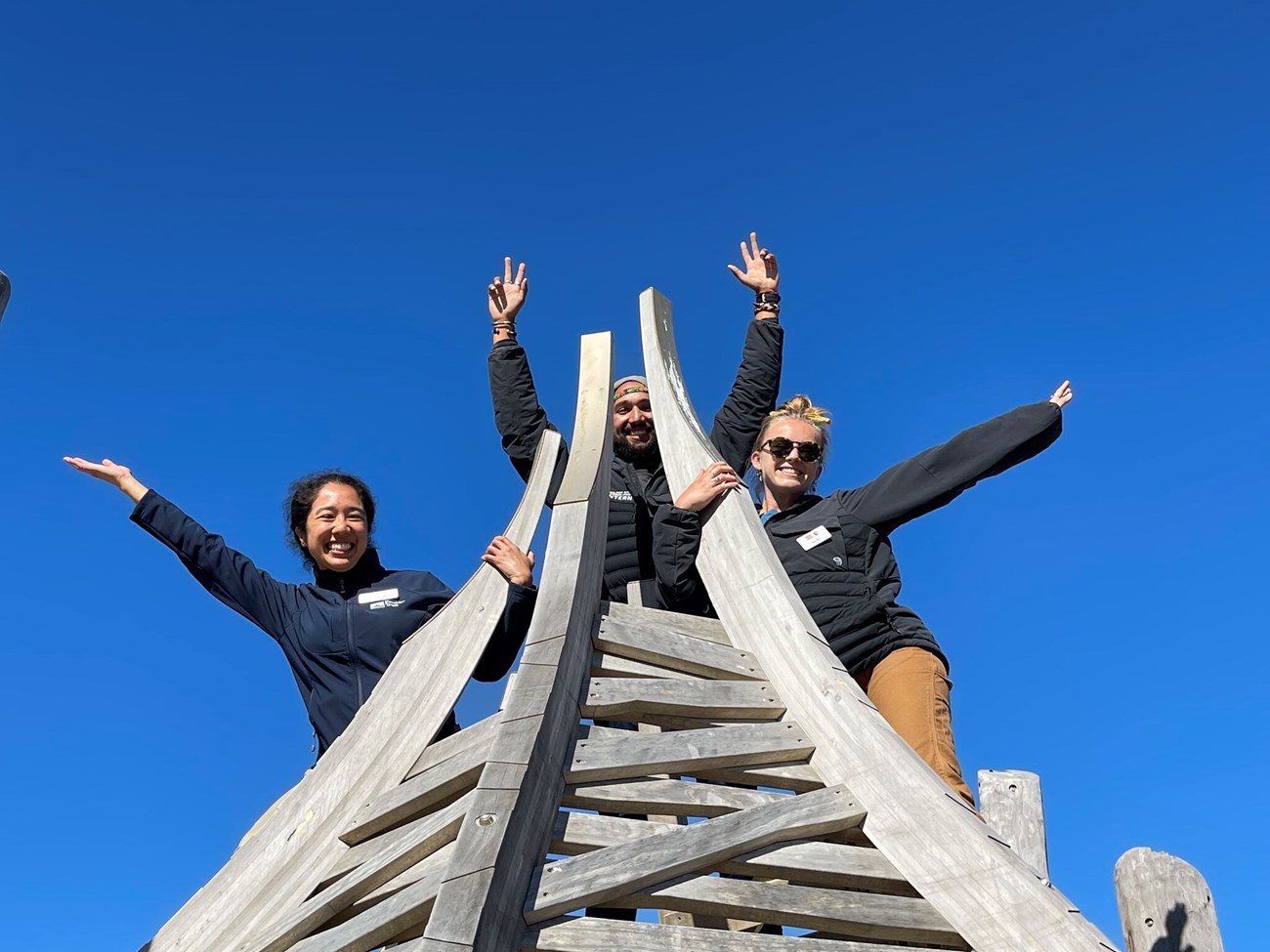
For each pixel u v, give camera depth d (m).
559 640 4.67
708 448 6.01
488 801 4.00
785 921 4.19
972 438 5.57
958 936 4.24
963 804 4.46
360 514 5.71
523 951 3.84
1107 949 3.95
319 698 5.37
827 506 5.75
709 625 5.49
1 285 4.39
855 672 5.43
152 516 5.66
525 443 6.37
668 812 4.51
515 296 6.74
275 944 4.27
